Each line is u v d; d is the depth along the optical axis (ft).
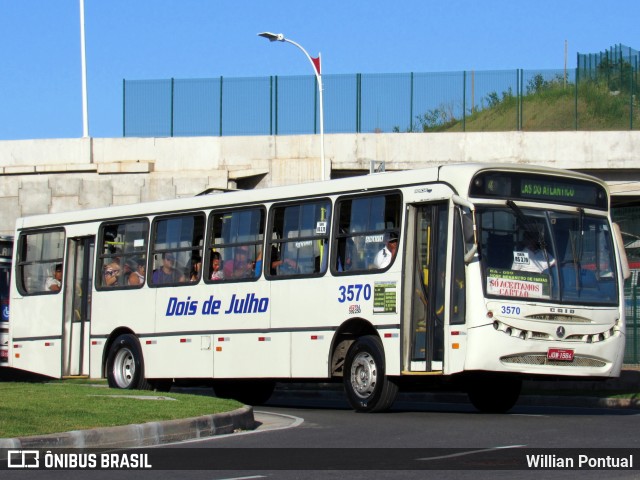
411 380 62.85
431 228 62.08
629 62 151.23
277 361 69.97
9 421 48.47
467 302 59.11
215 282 74.84
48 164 138.00
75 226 86.17
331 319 66.85
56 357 86.02
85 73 142.20
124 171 135.95
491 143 129.59
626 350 96.17
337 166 132.67
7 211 139.23
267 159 133.80
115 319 82.07
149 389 80.07
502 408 68.90
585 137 128.36
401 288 62.69
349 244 66.59
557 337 60.13
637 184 126.72
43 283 88.12
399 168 131.54
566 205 62.75
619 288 63.16
